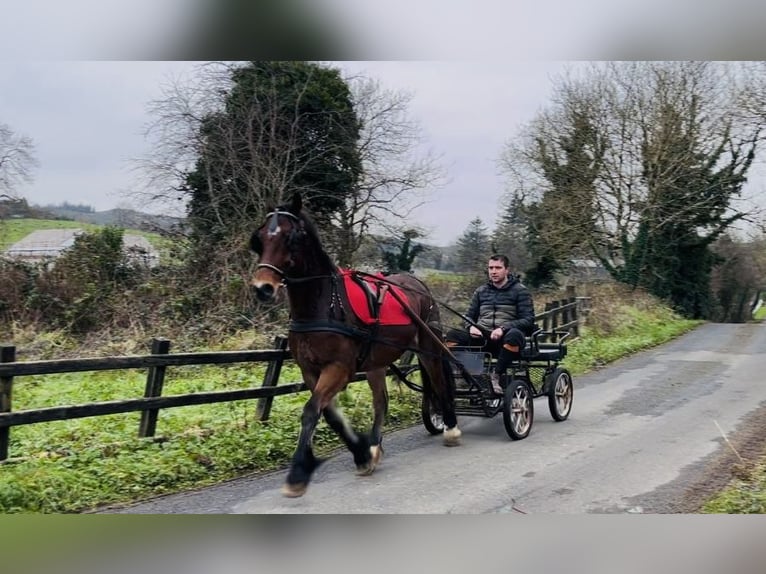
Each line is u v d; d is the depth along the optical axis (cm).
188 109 1529
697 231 2703
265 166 1540
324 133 1684
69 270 1305
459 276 2116
